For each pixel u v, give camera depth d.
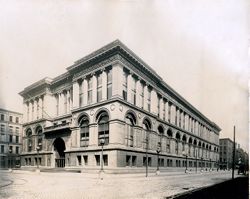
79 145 33.19
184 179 25.88
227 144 70.44
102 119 31.00
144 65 33.72
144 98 35.19
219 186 18.45
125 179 23.25
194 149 52.91
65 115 38.12
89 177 24.75
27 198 12.35
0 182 19.69
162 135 40.19
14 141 57.38
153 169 34.69
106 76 31.55
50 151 38.84
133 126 32.19
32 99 45.12
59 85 40.91
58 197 12.75
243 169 37.91
